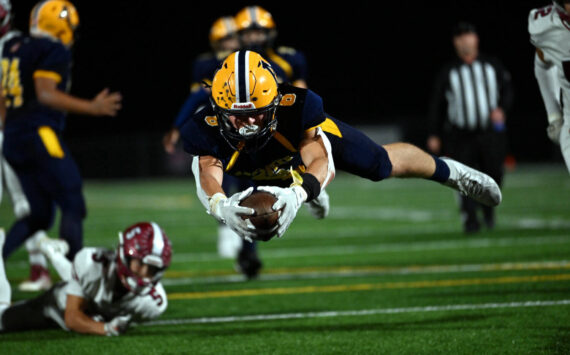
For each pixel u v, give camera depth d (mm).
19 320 13258
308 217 35344
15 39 16656
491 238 25031
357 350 11562
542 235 25188
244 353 11625
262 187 9219
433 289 16453
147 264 12180
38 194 16578
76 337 12883
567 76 11969
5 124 16391
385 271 19438
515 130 75500
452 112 26875
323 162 10141
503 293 15516
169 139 20891
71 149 73625
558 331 12070
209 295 16906
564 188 46656
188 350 11898
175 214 38188
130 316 13000
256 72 9484
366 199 45000
